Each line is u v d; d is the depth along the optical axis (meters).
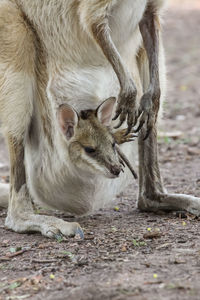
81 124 10.40
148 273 7.65
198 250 8.48
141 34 10.68
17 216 10.20
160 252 8.51
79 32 10.27
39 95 10.55
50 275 7.84
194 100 22.88
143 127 10.74
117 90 10.66
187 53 30.53
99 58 10.41
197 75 26.83
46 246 9.10
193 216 10.35
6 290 7.47
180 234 9.33
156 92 10.20
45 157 10.69
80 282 7.50
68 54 10.40
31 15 10.34
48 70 10.49
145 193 10.99
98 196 10.87
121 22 10.19
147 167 10.91
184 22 37.94
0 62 10.23
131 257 8.35
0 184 12.20
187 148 16.75
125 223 10.27
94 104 10.62
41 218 9.91
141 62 11.15
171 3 44.78
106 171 10.16
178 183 13.22
